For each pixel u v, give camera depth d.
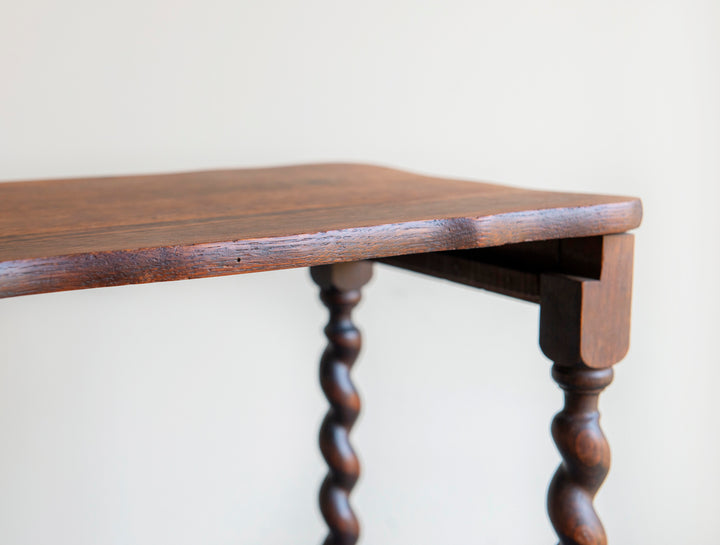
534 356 1.75
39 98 1.48
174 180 1.30
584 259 1.09
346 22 1.60
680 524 1.82
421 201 1.11
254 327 1.62
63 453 1.54
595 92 1.70
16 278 0.89
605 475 1.12
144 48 1.52
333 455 1.48
